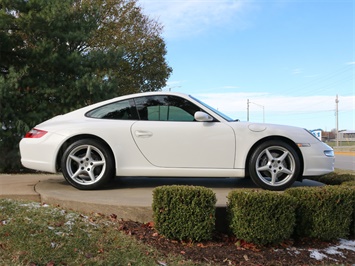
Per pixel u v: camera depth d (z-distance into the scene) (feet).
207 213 11.78
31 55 32.04
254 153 15.62
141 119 16.07
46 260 9.66
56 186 16.76
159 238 11.87
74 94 32.76
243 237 11.71
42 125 16.37
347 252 12.01
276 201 11.64
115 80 36.11
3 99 29.40
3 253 9.86
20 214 12.34
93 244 10.77
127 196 14.47
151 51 61.21
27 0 31.60
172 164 15.57
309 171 15.79
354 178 18.25
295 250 11.85
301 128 16.39
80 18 35.63
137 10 60.75
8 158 30.42
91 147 15.61
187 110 16.17
